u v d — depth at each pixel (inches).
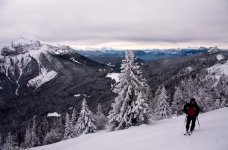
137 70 856.3
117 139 504.4
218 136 262.4
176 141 296.4
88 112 1401.3
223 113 569.3
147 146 317.1
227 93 1657.2
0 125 5620.1
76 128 1413.6
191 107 325.1
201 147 230.5
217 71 4776.1
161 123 706.8
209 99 1562.5
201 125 398.0
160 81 6737.2
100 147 436.1
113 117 868.6
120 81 866.1
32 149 917.8
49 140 1870.1
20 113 7258.9
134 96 852.6
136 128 681.6
